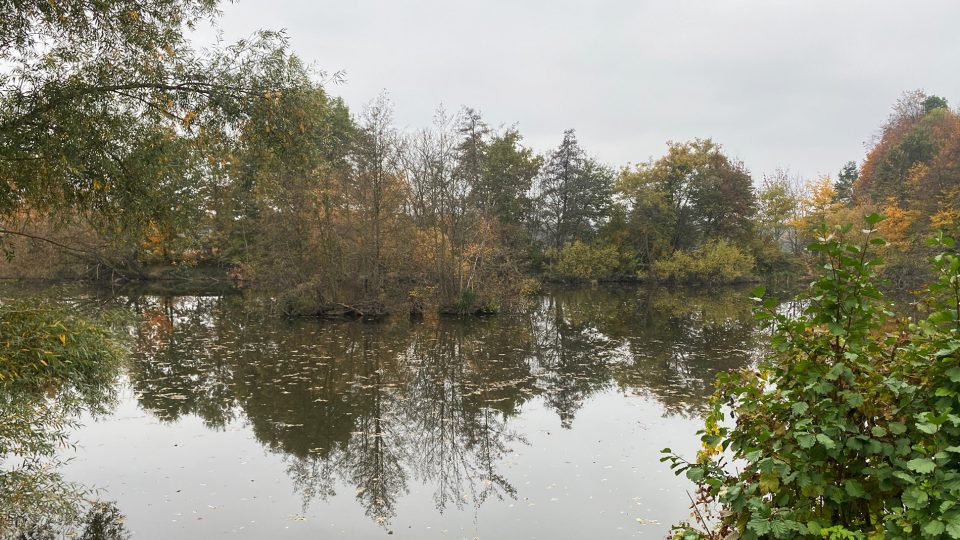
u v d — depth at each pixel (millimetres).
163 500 6773
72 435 9047
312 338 18656
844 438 2387
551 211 49281
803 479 2342
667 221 46344
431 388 12430
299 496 7047
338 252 22891
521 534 6035
